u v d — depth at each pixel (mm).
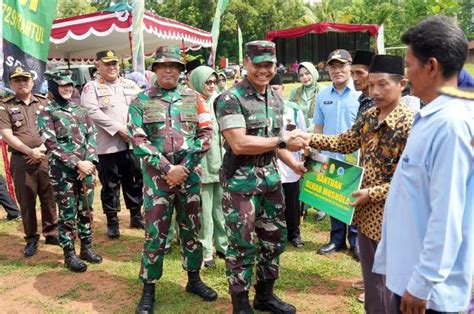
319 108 4738
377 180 2799
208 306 3709
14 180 4945
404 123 2652
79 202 4598
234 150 3025
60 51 13086
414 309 1760
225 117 3027
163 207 3523
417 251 1829
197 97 3846
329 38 19719
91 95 5477
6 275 4457
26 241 5145
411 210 1836
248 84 3129
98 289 4098
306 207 6066
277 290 3947
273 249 3389
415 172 1814
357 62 3842
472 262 1779
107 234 5559
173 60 3523
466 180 1701
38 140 5051
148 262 3559
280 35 15734
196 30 12391
